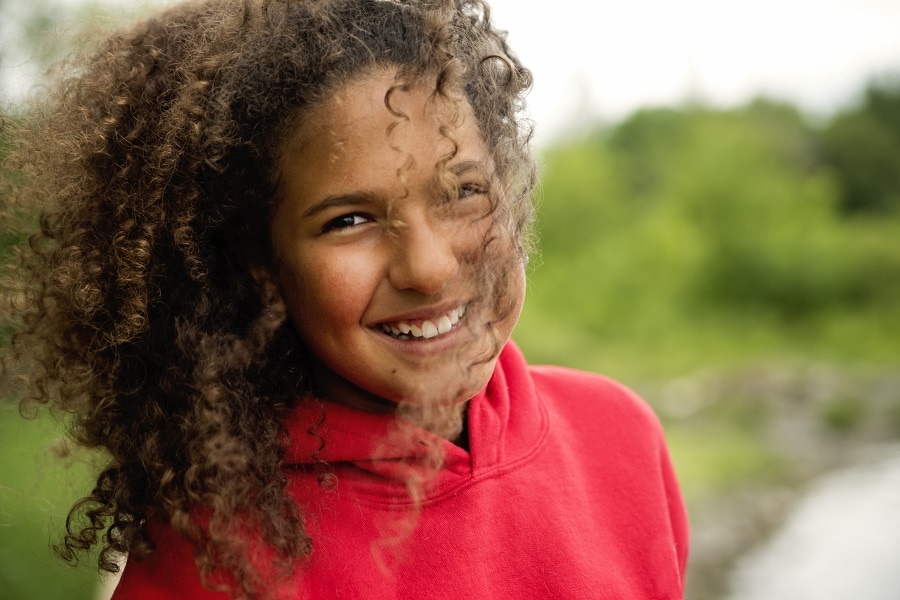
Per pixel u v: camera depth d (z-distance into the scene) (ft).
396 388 3.63
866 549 19.72
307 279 3.53
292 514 3.67
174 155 3.69
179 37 3.95
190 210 3.71
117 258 3.78
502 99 3.81
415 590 3.76
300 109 3.42
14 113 4.38
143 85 3.86
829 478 25.88
